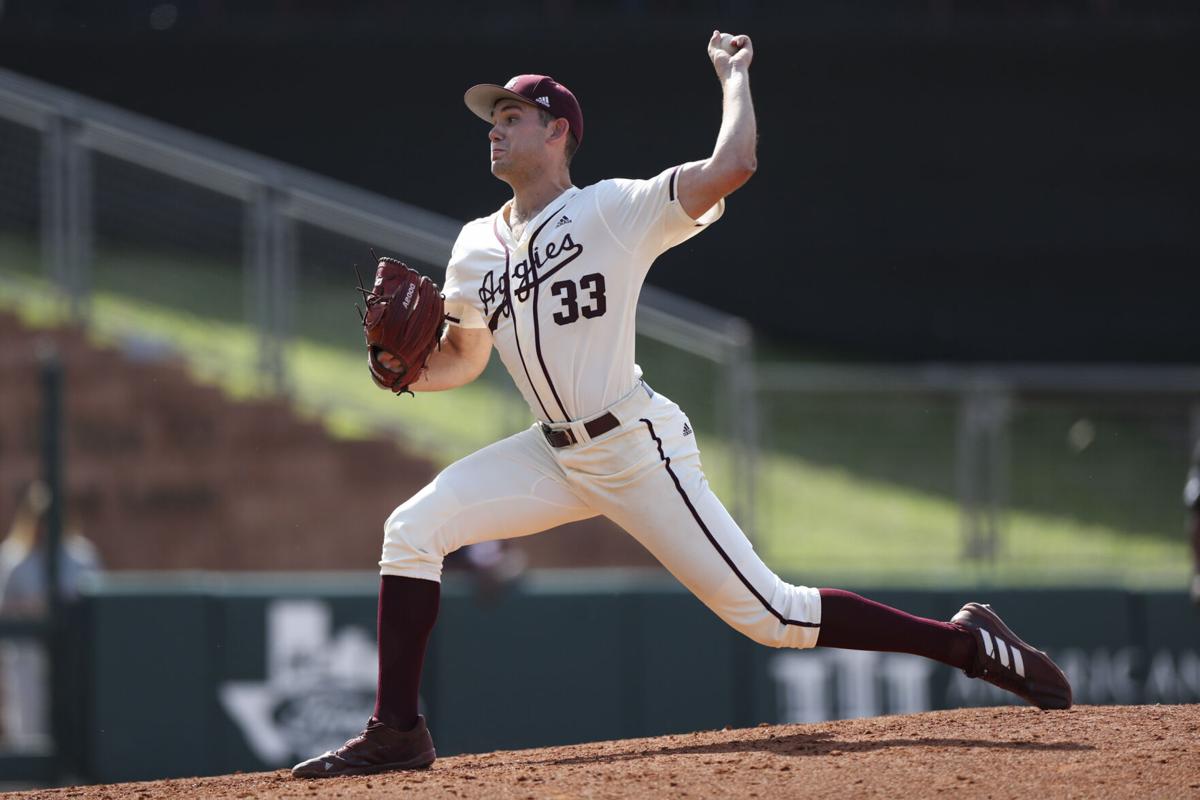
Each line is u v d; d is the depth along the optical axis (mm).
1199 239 65875
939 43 64688
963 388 46438
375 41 63812
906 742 16734
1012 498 47938
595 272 16062
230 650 36125
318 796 15164
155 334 46938
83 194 46125
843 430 51625
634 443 16359
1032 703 18969
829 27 64375
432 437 45688
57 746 35656
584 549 43062
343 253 47906
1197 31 64500
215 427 43531
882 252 66000
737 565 16641
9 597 36375
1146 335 66375
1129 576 45281
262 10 64000
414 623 16891
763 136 65438
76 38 63375
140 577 42375
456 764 17453
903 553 46250
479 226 17281
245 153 64250
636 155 64188
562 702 36844
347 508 43469
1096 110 65625
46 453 36375
